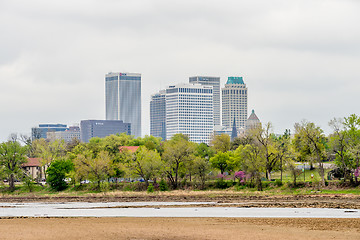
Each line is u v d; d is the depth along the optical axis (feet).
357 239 337.72
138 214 482.28
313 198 585.63
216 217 448.24
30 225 402.11
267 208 505.66
